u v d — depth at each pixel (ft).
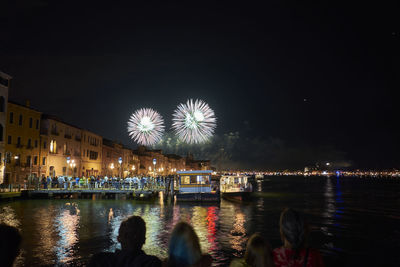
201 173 163.94
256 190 343.26
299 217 14.98
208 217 119.44
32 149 188.65
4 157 165.48
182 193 160.56
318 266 14.38
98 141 273.54
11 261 11.16
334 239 86.02
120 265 13.16
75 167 232.94
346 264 64.64
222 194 195.11
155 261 13.28
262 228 98.58
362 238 87.15
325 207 168.66
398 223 113.80
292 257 14.57
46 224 92.63
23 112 182.70
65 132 220.84
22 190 150.61
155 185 200.54
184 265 12.30
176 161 520.01
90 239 75.25
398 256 69.77
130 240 13.83
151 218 112.57
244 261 15.51
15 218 101.45
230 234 88.89
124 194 187.21
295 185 502.38
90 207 134.62
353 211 150.92
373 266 63.26
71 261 58.44
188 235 12.62
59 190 158.51
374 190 351.46
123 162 329.52
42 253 63.10
